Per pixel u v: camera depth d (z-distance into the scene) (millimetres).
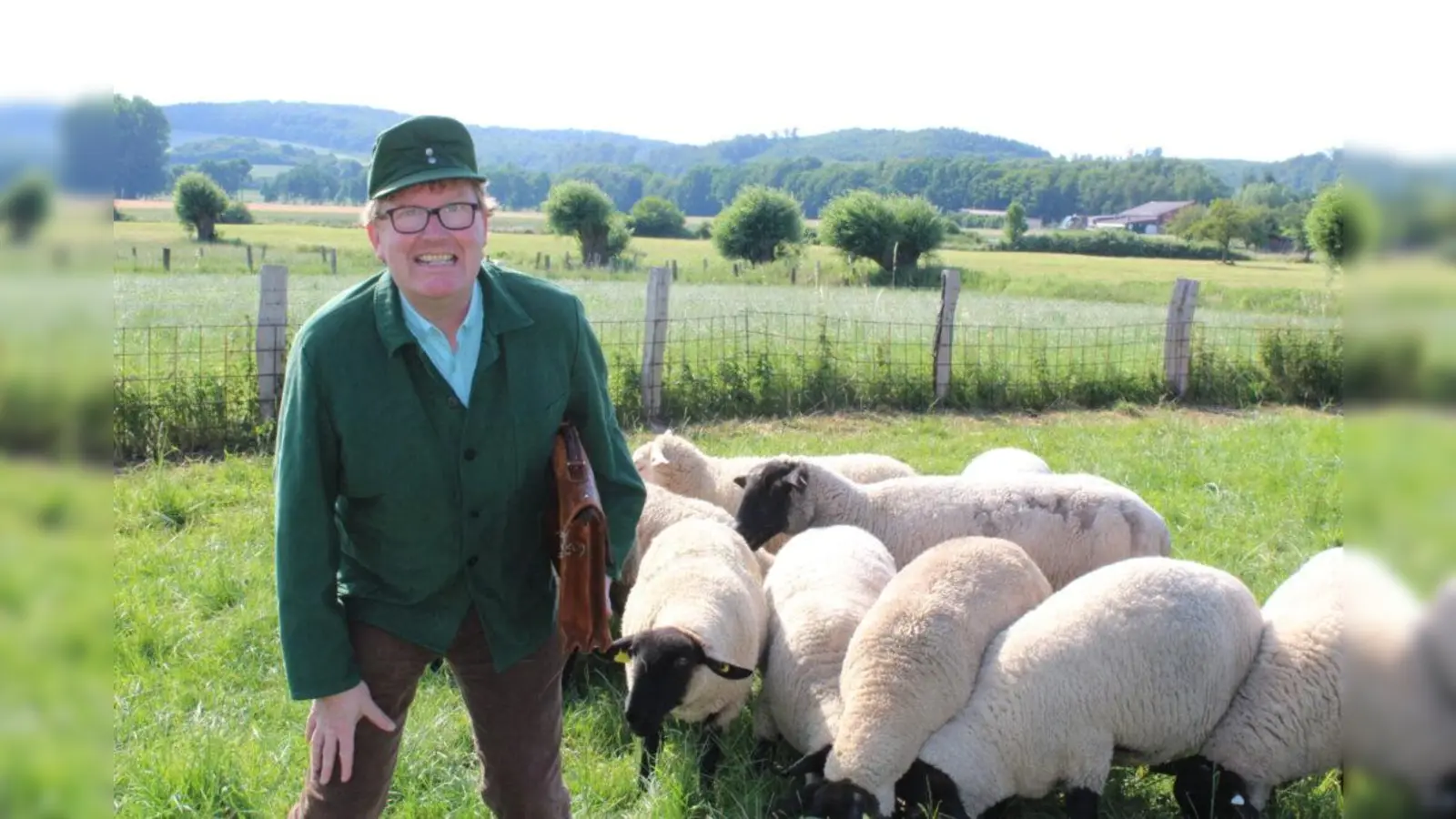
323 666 2791
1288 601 4637
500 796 3297
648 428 12016
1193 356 15188
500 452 2926
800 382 13227
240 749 4566
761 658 5375
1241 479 9727
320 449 2809
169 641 5703
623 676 5562
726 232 55031
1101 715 4301
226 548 7203
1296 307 28172
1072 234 83312
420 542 2932
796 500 6781
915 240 48094
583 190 57656
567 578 2910
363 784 3051
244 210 91312
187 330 15328
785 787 4652
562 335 3018
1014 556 4926
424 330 2857
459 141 2766
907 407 13664
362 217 2838
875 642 4461
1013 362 15125
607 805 4434
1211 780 4398
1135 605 4395
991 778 4344
